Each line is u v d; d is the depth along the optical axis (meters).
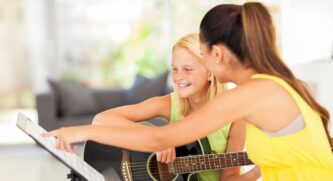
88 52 7.48
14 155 5.85
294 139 1.35
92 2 7.43
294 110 1.34
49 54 7.36
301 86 1.40
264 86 1.33
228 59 1.40
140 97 6.18
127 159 1.94
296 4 6.86
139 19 7.52
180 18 7.53
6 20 7.22
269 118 1.33
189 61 1.84
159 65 7.57
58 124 5.64
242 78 1.42
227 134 1.91
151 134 1.34
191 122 1.32
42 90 7.35
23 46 7.29
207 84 1.89
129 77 7.57
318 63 5.30
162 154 1.85
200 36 1.45
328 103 5.24
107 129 1.36
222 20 1.38
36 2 7.28
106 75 7.54
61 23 7.38
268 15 1.38
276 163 1.40
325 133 1.42
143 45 7.54
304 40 6.88
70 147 1.37
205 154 1.89
